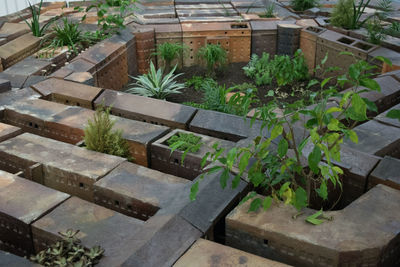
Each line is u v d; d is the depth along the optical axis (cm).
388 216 316
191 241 314
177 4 1148
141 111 558
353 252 284
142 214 368
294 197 321
